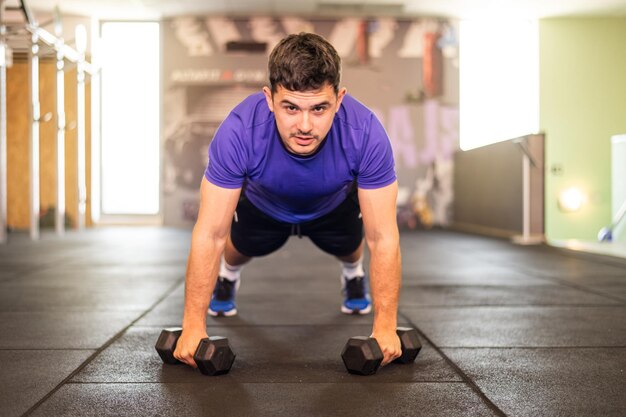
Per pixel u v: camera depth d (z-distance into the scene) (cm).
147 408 117
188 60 847
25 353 161
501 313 225
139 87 848
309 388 130
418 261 423
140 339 179
